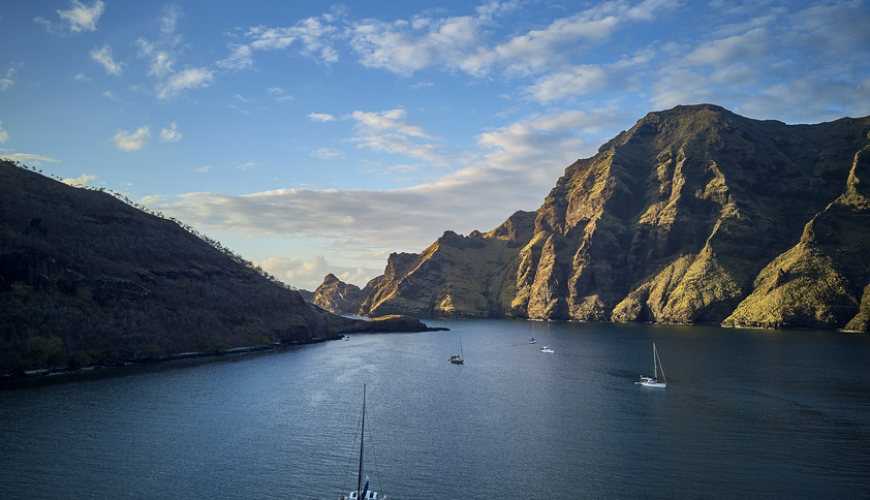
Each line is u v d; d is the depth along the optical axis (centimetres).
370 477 6088
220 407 9231
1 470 6162
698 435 7750
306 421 8406
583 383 12281
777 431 7956
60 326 13050
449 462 6594
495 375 13575
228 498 5528
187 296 17888
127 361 13788
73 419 8244
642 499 5516
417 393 10925
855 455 6819
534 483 5938
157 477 6034
